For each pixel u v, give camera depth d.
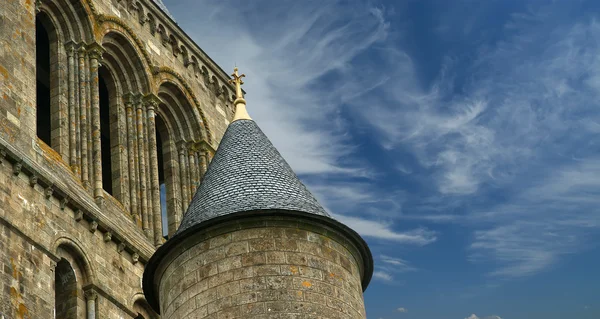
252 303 39.00
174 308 40.31
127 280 51.28
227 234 40.72
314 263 40.53
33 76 51.16
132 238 53.31
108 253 50.78
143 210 56.56
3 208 45.03
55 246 47.16
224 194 43.09
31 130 49.62
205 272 40.12
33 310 43.97
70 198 49.28
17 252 44.62
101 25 58.75
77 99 55.16
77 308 47.53
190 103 64.94
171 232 60.41
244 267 39.84
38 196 47.56
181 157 63.62
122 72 60.44
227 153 46.44
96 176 53.31
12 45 50.69
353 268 42.16
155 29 64.19
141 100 60.50
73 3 57.59
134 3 62.75
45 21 56.56
